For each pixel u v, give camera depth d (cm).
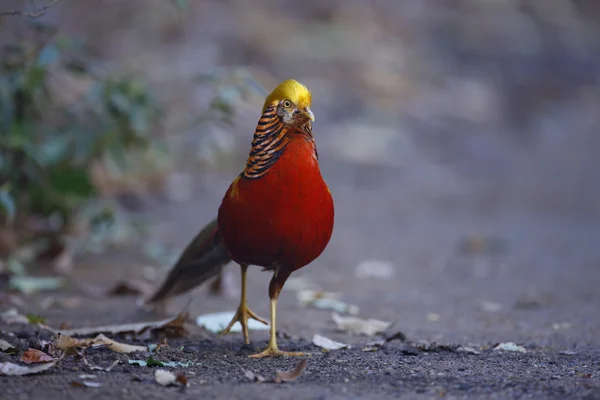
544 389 578
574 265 1352
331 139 2789
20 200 1172
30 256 1191
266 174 638
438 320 935
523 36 4388
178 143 1672
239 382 598
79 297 1002
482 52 4150
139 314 898
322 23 3816
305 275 1228
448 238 1590
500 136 3170
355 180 2325
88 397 550
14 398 543
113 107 1089
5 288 1028
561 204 2048
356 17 3972
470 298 1081
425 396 561
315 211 646
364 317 946
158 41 2858
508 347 761
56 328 810
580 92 3950
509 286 1173
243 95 1041
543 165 2688
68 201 1216
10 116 1050
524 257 1415
